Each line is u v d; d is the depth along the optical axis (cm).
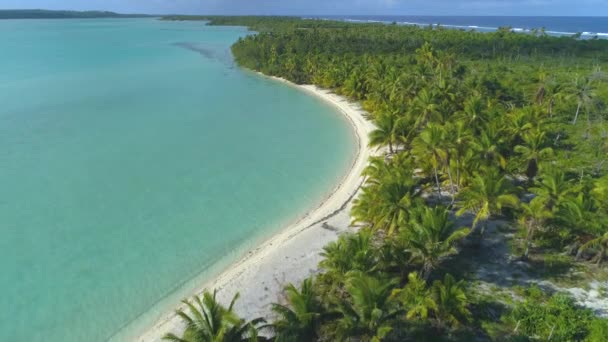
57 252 4006
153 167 5953
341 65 10412
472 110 5600
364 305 2353
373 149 6259
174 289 3497
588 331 2731
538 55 12325
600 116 6894
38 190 5228
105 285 3556
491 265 3475
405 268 3148
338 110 8825
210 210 4756
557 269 3384
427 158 4488
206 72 13400
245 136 7294
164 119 8306
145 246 4094
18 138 7100
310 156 6319
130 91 10725
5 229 4369
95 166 5984
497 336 2755
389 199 3488
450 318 2781
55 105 9256
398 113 6266
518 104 7694
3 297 3416
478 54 12706
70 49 19175
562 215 3394
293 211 4703
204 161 6175
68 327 3128
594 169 5216
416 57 10606
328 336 2425
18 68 13925
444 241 2977
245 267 3678
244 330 2266
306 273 3525
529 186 4691
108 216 4638
